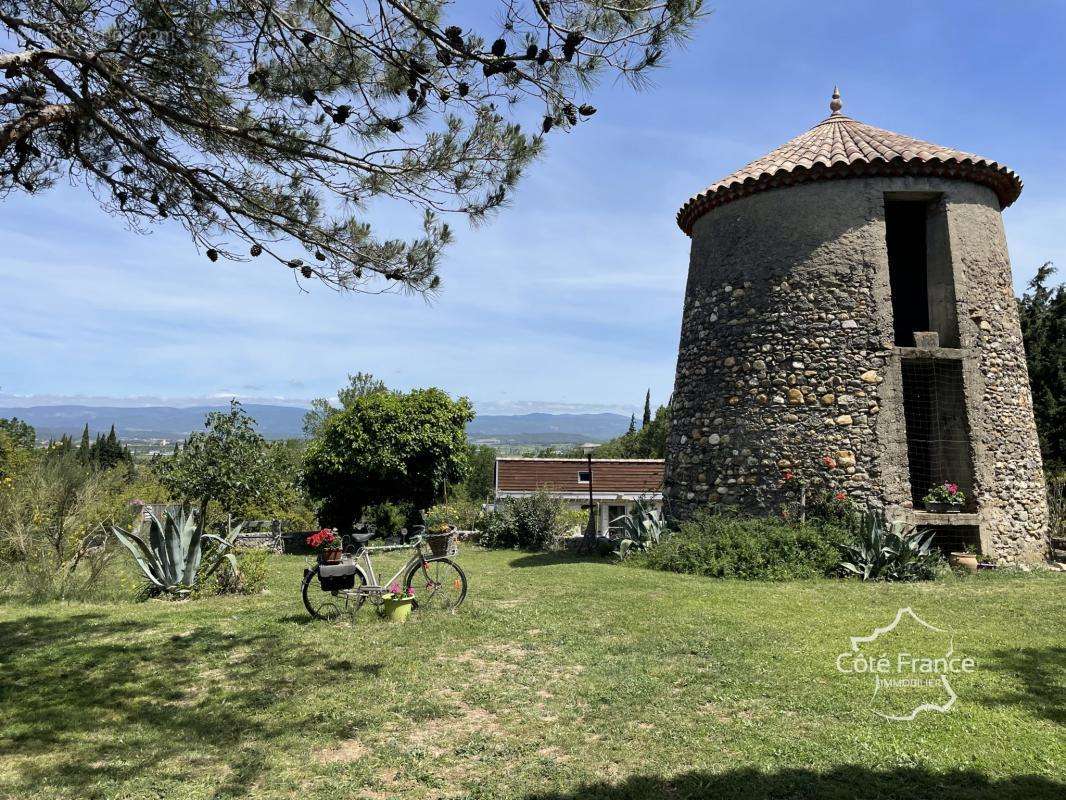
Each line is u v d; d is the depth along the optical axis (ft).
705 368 39.04
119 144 17.78
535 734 13.87
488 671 17.84
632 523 39.81
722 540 33.09
